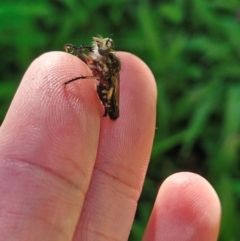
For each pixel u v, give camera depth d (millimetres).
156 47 182
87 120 94
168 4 205
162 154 171
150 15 196
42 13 172
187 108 176
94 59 94
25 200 86
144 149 105
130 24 198
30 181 87
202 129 175
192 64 193
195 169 169
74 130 91
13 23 166
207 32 202
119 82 102
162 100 173
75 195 92
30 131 89
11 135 89
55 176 89
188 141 169
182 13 203
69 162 90
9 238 83
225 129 167
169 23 204
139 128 104
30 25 175
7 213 85
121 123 102
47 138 89
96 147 96
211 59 192
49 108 90
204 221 98
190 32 202
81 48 97
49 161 88
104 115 97
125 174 101
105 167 100
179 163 171
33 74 94
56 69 94
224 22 199
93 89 96
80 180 92
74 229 93
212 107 176
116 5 199
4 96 163
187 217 98
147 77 109
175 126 177
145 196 161
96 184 99
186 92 182
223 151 163
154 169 168
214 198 100
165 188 101
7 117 92
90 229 97
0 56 179
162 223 99
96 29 192
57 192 89
